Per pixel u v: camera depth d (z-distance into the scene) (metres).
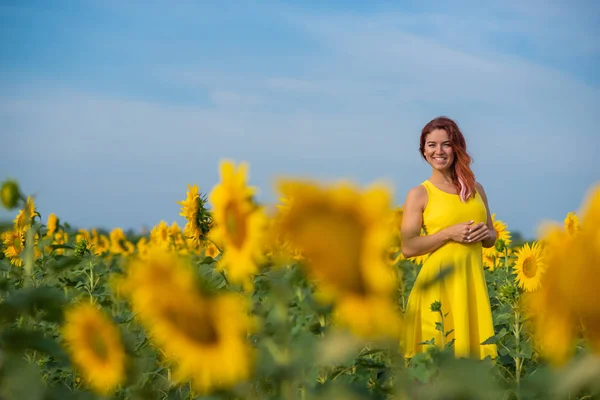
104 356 1.75
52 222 8.08
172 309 1.06
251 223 1.15
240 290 1.84
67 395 1.99
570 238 0.65
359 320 0.85
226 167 1.21
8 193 2.71
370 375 2.09
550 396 0.98
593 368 0.70
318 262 0.85
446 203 4.53
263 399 1.29
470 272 4.38
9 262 5.80
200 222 4.11
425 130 4.71
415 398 1.17
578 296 0.64
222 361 1.06
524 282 5.18
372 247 0.82
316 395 1.22
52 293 1.82
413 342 4.07
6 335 1.80
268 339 1.20
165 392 2.46
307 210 0.84
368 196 0.82
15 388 1.80
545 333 0.67
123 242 11.04
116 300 5.61
